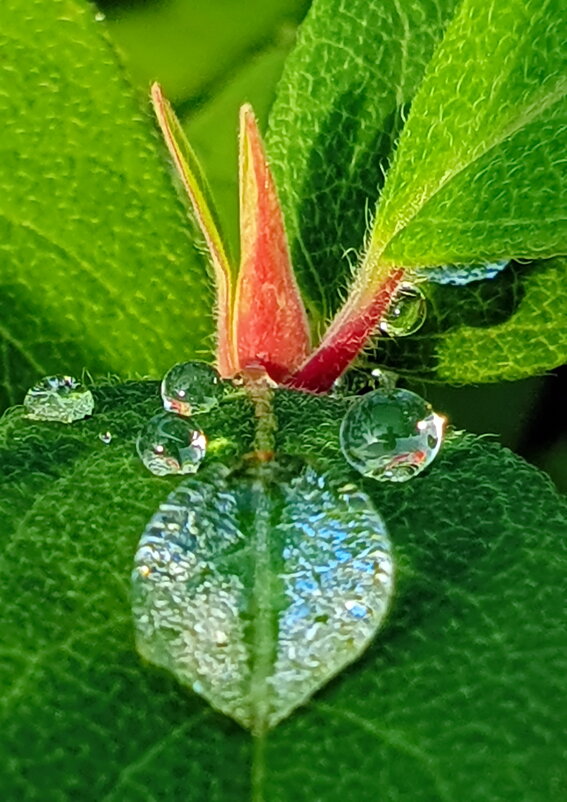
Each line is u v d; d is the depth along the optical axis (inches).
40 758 2.4
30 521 2.6
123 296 3.0
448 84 2.7
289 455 2.7
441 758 2.4
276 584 2.6
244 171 2.8
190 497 2.6
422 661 2.5
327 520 2.6
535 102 2.7
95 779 2.4
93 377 3.0
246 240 2.8
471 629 2.5
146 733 2.4
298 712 2.4
